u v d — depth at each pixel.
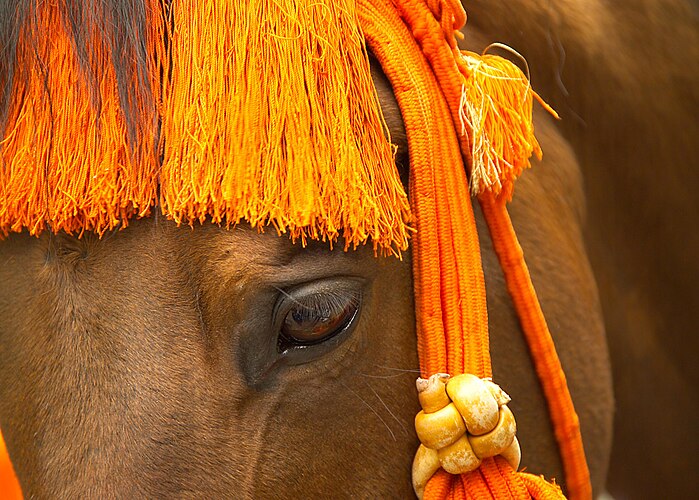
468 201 2.64
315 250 2.40
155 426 2.35
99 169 2.32
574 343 3.21
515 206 3.13
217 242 2.35
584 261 3.39
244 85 2.34
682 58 4.04
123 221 2.35
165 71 2.37
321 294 2.42
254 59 2.36
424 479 2.64
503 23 3.41
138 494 2.33
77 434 2.36
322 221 2.34
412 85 2.57
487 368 2.63
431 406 2.59
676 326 4.23
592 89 3.71
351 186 2.34
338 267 2.43
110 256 2.38
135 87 2.34
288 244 2.37
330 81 2.40
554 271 3.18
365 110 2.44
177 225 2.35
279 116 2.33
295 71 2.37
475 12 3.34
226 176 2.29
